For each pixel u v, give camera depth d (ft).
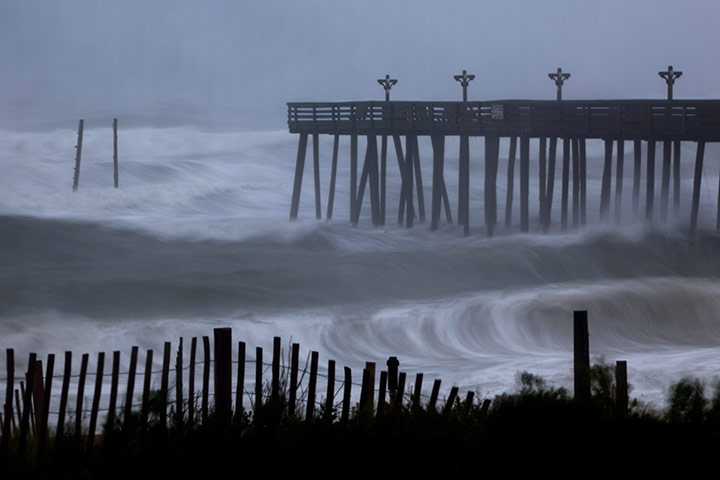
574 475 89.71
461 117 426.92
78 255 411.34
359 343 273.13
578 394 109.29
